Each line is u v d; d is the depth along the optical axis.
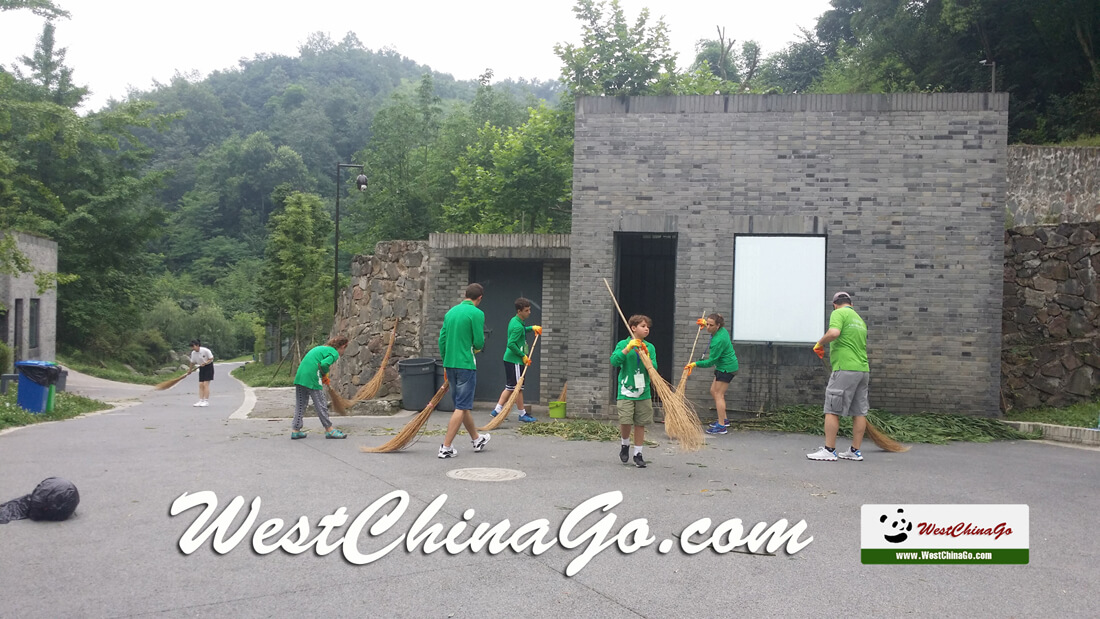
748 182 12.66
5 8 15.86
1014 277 14.73
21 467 8.66
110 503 6.97
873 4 30.38
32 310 27.42
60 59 42.47
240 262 86.12
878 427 11.33
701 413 12.69
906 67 31.16
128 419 14.32
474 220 34.31
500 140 36.66
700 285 12.77
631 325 8.79
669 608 4.63
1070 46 27.42
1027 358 13.76
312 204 39.28
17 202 18.78
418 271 15.87
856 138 12.41
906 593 4.92
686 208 12.81
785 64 43.28
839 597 4.84
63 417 14.50
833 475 8.43
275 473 8.28
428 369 14.18
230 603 4.64
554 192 30.64
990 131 12.19
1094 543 6.01
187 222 93.38
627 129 12.98
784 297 12.55
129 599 4.68
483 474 8.24
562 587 4.97
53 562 5.35
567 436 11.02
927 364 12.28
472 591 4.88
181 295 77.00
